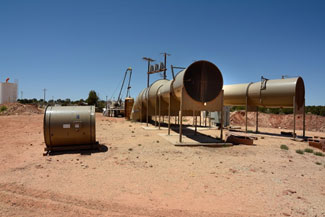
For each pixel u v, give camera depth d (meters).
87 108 10.10
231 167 7.82
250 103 18.61
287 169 7.70
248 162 8.55
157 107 21.80
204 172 7.19
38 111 47.41
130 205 4.74
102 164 7.91
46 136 9.28
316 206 4.81
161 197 5.20
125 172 7.04
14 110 43.03
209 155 9.70
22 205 4.64
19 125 20.72
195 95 12.32
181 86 12.64
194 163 8.28
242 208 4.68
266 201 5.05
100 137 14.08
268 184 6.17
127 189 5.66
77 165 7.72
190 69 12.29
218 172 7.21
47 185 5.81
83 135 9.68
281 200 5.11
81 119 9.59
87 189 5.60
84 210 4.47
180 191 5.59
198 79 12.38
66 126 9.38
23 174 6.66
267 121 28.62
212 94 12.54
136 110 28.86
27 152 9.66
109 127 20.47
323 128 23.48
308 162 8.80
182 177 6.66
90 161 8.27
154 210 4.52
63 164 7.81
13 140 12.77
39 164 7.74
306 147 12.37
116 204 4.77
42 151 9.86
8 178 6.29
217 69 12.61
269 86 16.88
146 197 5.18
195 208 4.64
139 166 7.74
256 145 12.51
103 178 6.45
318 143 12.13
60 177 6.46
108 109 45.75
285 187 5.95
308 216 4.37
